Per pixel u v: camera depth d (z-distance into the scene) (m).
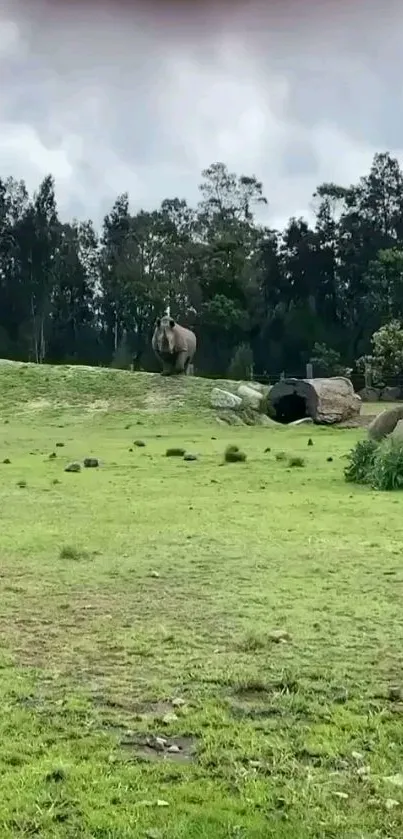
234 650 4.54
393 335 39.84
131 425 23.42
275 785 3.09
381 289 55.16
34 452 16.77
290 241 61.78
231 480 11.98
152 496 10.38
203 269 59.47
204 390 26.81
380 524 8.42
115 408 25.59
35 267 61.94
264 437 20.27
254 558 6.79
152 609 5.34
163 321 28.53
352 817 2.88
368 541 7.51
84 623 5.05
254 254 62.03
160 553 6.98
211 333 59.72
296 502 9.90
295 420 25.70
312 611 5.25
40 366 30.33
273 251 62.41
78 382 27.97
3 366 30.02
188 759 3.32
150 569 6.41
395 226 61.28
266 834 2.77
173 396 26.36
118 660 4.40
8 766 3.22
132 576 6.20
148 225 60.66
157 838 2.75
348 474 11.91
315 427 23.33
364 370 43.03
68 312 63.19
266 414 25.55
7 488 11.15
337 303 60.06
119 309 61.41
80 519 8.70
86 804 2.95
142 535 7.79
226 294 59.62
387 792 3.03
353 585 5.91
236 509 9.36
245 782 3.11
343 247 60.06
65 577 6.17
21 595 5.68
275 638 4.69
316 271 60.78
